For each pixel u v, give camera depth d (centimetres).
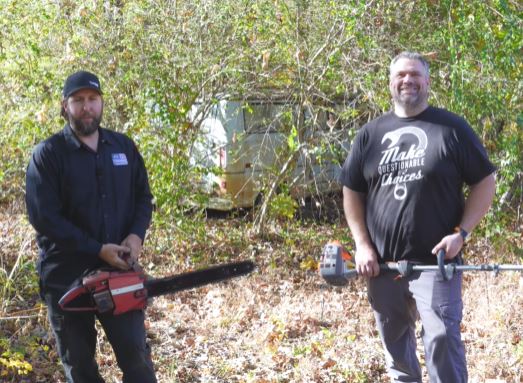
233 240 948
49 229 391
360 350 584
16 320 591
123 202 414
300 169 970
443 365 403
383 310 435
